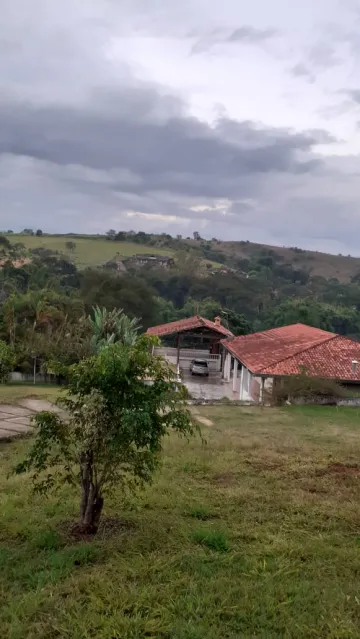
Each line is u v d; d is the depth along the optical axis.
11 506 7.68
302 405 21.16
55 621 4.63
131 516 7.30
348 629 4.45
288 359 23.48
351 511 7.49
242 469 9.95
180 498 8.12
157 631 4.49
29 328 33.97
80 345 31.56
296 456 11.12
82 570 5.63
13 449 12.14
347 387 22.80
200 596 5.02
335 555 6.02
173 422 6.39
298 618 4.69
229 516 7.34
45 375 31.47
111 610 4.84
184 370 35.53
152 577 5.43
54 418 6.59
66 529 6.83
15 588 5.28
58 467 9.64
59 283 70.25
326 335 28.27
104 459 6.28
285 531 6.78
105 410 6.10
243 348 28.70
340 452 11.59
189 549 6.13
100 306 56.00
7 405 18.22
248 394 25.48
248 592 5.12
